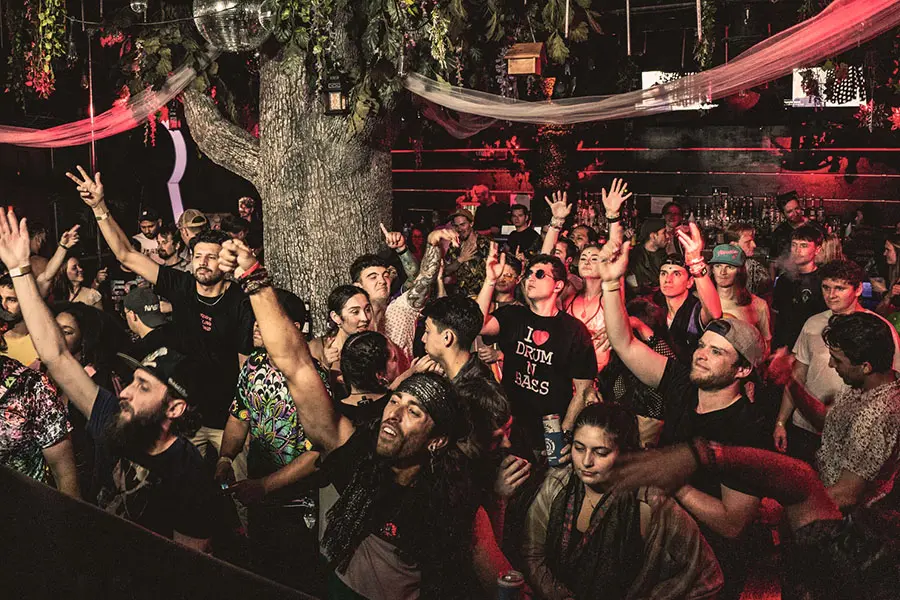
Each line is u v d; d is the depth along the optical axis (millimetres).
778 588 3305
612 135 17312
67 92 11148
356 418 3514
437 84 6531
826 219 14633
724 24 9195
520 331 5031
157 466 3453
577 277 7125
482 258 6242
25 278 3475
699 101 8000
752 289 7914
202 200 13688
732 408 3572
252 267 3037
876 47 7648
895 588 3293
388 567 2873
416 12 5926
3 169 11375
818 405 4832
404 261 5984
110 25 7477
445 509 2902
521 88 8391
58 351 3545
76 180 5516
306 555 4109
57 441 3420
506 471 3340
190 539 3514
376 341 3701
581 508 2943
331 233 6891
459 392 3428
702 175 17047
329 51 5992
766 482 3287
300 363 3104
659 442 3891
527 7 6906
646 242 9789
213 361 5203
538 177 16578
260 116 6949
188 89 7344
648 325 5797
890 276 8266
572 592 2912
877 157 15992
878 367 3566
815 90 8359
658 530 2852
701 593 2850
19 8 7750
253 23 5582
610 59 10273
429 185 18438
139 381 3414
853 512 3412
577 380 4926
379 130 6887
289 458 4145
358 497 2938
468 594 2920
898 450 3447
